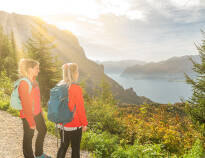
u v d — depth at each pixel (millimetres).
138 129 8039
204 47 6211
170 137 6816
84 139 5352
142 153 4852
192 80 6176
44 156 3949
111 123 8664
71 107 3176
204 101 6016
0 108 8531
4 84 13562
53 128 6367
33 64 3408
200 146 5191
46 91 17938
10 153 4297
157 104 14867
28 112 3186
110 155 4867
